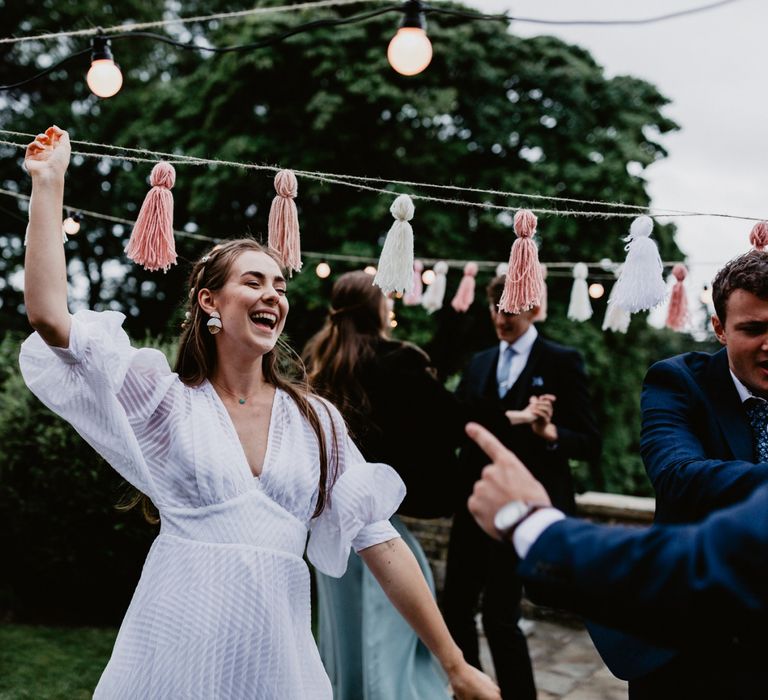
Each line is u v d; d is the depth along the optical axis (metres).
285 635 1.37
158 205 1.63
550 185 9.80
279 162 9.75
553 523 0.85
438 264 3.77
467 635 2.86
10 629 3.90
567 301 9.88
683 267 2.50
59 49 12.31
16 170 12.41
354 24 9.84
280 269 1.61
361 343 2.52
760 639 0.90
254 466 1.48
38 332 1.33
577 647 3.83
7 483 3.93
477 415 2.65
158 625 1.33
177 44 2.19
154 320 13.66
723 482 1.28
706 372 1.60
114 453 1.38
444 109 9.53
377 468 1.59
